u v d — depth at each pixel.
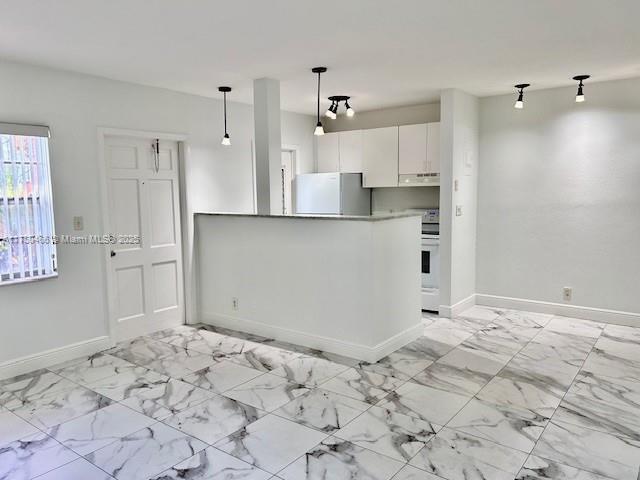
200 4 2.57
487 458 2.53
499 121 5.32
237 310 4.82
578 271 5.00
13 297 3.68
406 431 2.81
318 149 6.52
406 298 4.30
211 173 5.17
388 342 4.06
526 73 4.26
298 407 3.12
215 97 5.10
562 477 2.36
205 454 2.59
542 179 5.12
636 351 4.06
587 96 4.79
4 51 3.38
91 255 4.14
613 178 4.73
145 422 2.95
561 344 4.26
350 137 6.18
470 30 3.07
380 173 5.94
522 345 4.25
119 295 4.50
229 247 4.80
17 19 2.76
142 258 4.67
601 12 2.79
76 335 4.08
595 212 4.85
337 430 2.83
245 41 3.23
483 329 4.72
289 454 2.59
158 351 4.23
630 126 4.59
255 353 4.15
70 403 3.22
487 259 5.55
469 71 4.17
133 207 4.57
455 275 5.18
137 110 4.45
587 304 4.98
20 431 2.86
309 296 4.23
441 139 5.02
